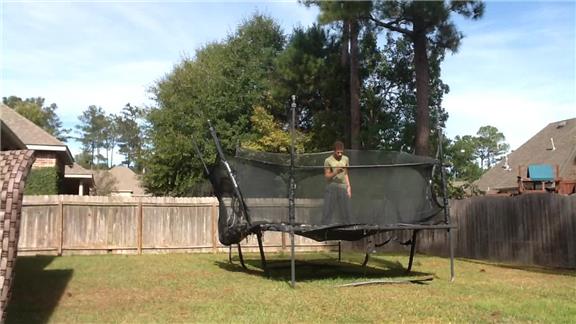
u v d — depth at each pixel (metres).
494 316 5.84
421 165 9.18
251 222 8.87
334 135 24.77
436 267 11.27
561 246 11.41
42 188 20.39
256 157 9.33
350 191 8.70
